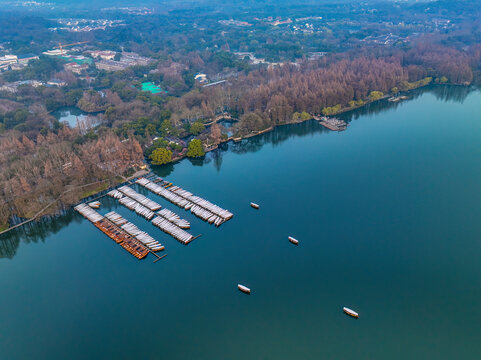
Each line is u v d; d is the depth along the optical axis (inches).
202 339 6633.9
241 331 6747.1
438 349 6264.8
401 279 7642.7
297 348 6417.3
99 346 6574.8
